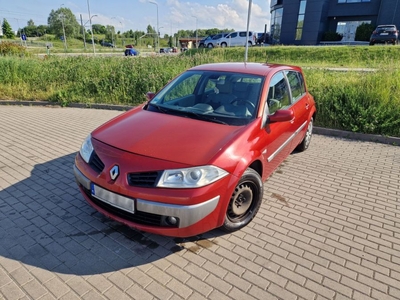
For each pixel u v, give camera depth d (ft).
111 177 8.75
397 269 9.03
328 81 28.12
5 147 17.61
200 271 8.57
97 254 9.07
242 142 9.77
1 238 9.58
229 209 9.82
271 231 10.60
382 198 13.30
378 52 56.80
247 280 8.32
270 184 14.28
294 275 8.59
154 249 9.39
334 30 123.85
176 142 9.29
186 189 8.25
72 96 31.04
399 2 104.83
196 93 12.69
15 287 7.75
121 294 7.69
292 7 120.88
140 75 32.89
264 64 14.76
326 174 15.60
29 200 11.86
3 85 33.30
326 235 10.52
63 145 18.25
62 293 7.64
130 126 10.51
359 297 7.95
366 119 22.26
